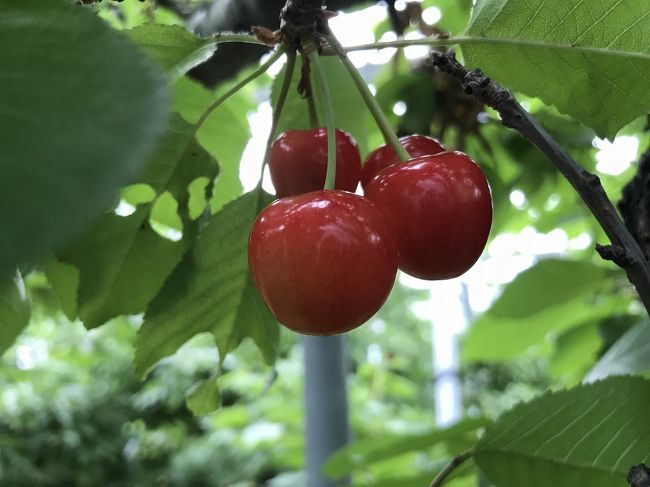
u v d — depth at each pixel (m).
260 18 0.14
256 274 0.09
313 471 0.22
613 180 0.23
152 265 0.12
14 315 0.10
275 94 0.13
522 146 0.21
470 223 0.09
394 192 0.09
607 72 0.10
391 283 0.09
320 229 0.08
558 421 0.11
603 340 0.20
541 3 0.10
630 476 0.09
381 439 0.16
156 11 0.18
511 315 0.21
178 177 0.12
